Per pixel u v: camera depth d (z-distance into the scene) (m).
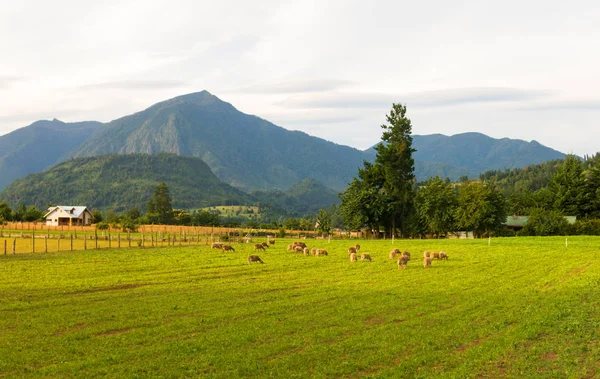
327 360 21.05
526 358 21.52
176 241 93.50
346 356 21.59
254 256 55.09
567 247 77.25
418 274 45.94
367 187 126.06
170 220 194.00
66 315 28.80
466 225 120.19
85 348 22.53
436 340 23.92
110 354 21.58
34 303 31.97
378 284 40.00
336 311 29.97
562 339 24.27
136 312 29.61
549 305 31.64
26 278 42.72
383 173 128.25
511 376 19.48
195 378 19.00
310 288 38.06
